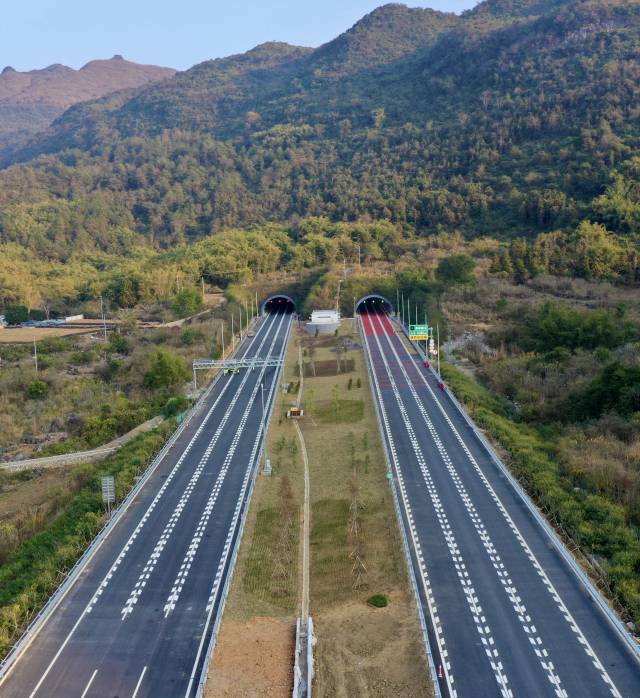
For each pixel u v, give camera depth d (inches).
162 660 2753.4
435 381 6796.3
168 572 3430.1
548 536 3607.3
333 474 4667.8
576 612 2950.3
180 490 4448.8
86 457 5531.5
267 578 3390.7
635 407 5285.4
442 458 4758.9
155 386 7017.7
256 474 4643.2
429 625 2906.0
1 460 5644.7
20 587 3297.2
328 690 2608.3
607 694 2464.3
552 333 7598.4
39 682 2632.9
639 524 3804.1
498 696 2474.2
